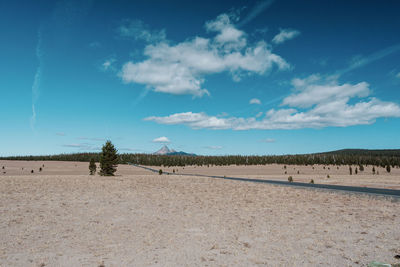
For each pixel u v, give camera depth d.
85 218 11.43
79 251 7.16
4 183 25.98
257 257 6.68
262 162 199.25
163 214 12.47
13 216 11.53
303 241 8.09
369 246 7.53
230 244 7.79
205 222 10.77
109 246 7.60
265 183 31.72
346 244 7.75
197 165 189.75
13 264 6.19
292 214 12.46
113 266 6.08
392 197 17.61
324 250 7.21
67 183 27.77
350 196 18.78
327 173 113.81
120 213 12.62
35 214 12.07
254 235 8.79
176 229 9.61
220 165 194.00
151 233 9.04
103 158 45.25
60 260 6.46
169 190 23.16
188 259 6.54
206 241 8.09
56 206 14.26
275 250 7.24
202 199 17.70
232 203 15.99
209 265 6.14
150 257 6.68
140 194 20.06
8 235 8.67
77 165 149.25
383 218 11.36
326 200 17.06
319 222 10.72
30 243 7.85
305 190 23.17
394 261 6.30
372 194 19.41
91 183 28.34
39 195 18.31
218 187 26.16
